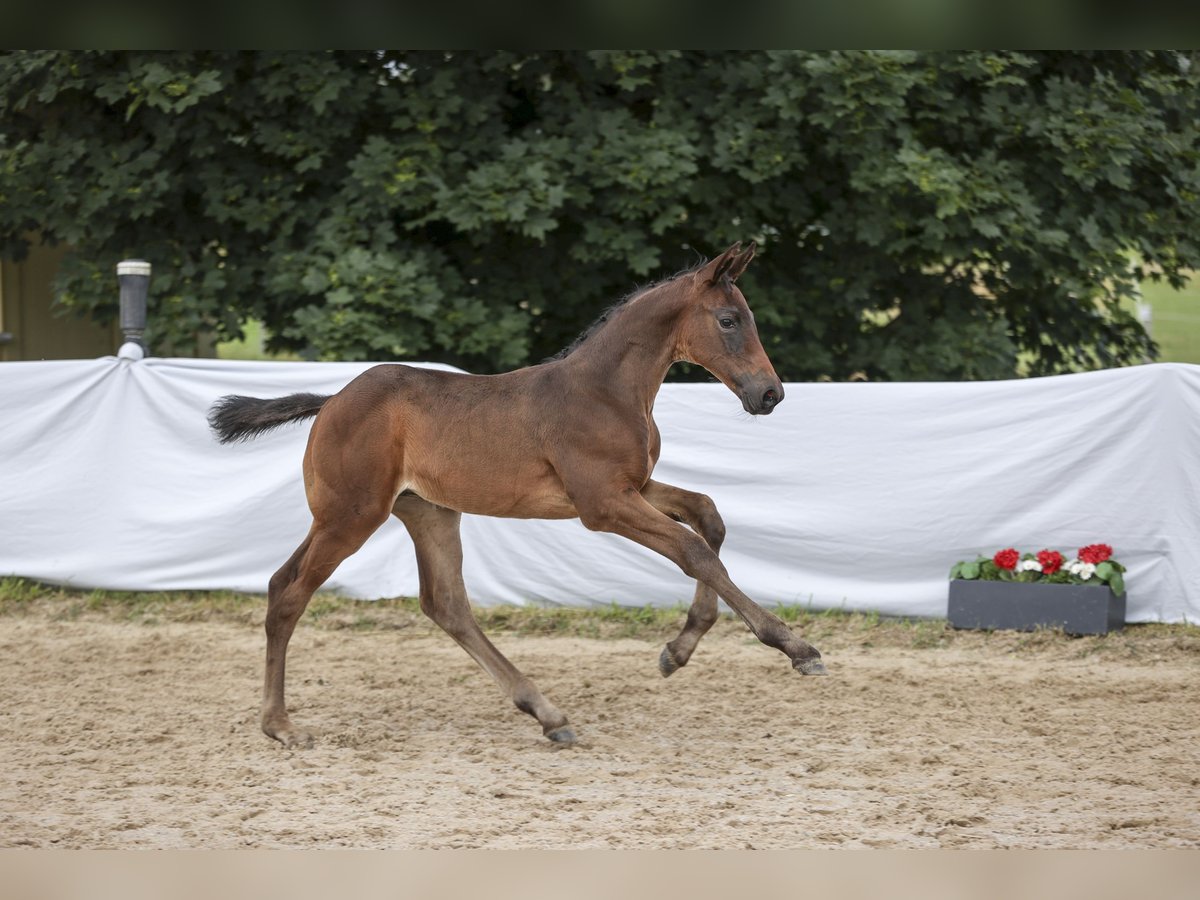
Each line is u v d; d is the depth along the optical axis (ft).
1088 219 48.65
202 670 29.37
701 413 34.50
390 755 22.27
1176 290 53.98
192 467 36.40
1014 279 51.01
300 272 47.03
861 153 46.52
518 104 50.49
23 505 36.81
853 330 52.75
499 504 22.99
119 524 36.52
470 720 24.98
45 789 19.94
